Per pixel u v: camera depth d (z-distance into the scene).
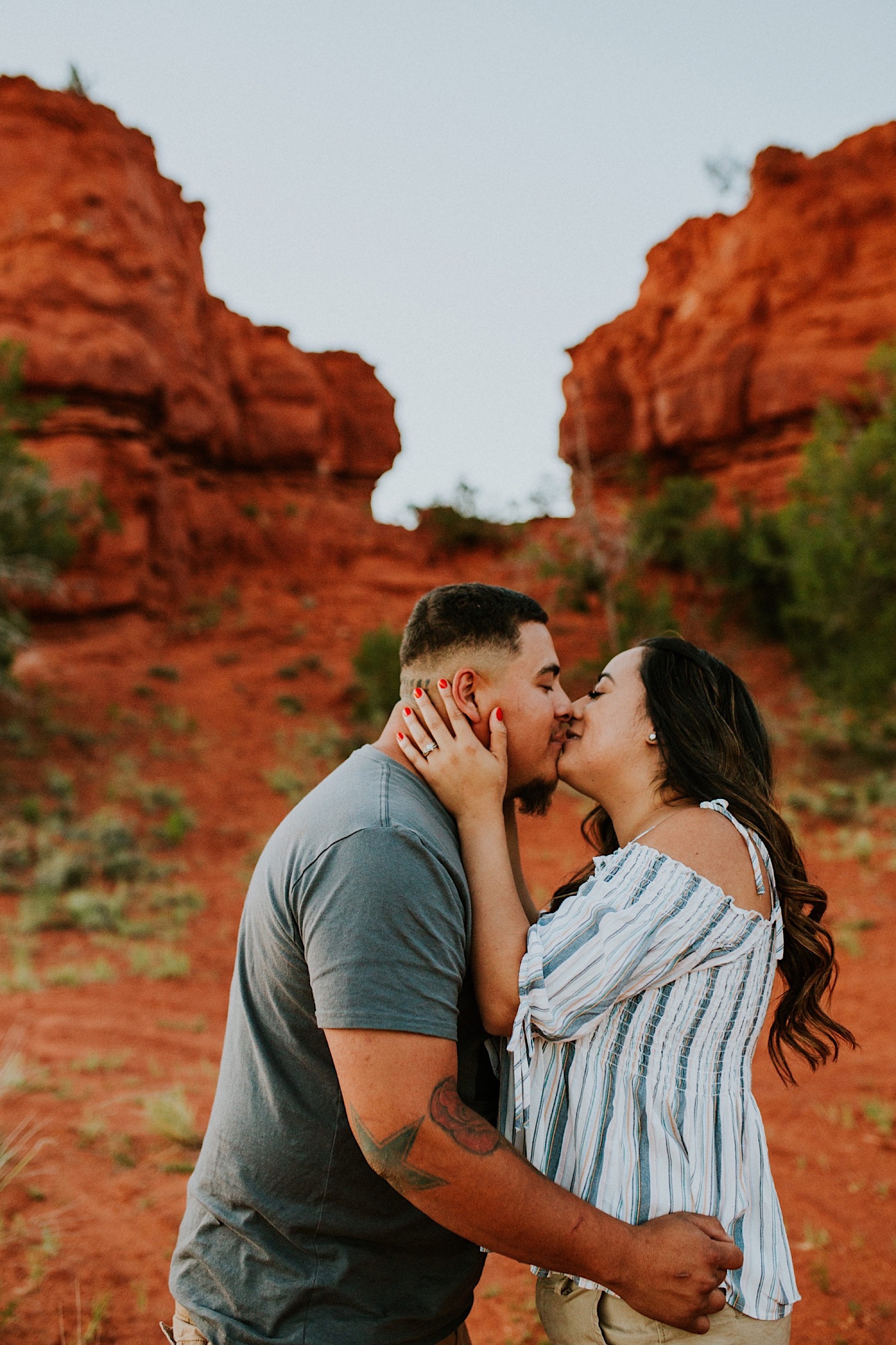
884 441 17.20
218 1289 1.55
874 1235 3.64
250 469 34.84
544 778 1.77
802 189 30.20
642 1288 1.38
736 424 30.03
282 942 1.45
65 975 8.02
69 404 24.64
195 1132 4.36
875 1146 4.49
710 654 1.82
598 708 1.76
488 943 1.51
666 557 26.44
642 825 1.72
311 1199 1.49
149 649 24.12
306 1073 1.48
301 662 24.78
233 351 34.81
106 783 16.36
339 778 1.56
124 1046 6.21
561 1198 1.36
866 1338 2.95
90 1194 3.77
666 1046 1.52
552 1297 1.60
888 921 9.06
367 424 40.00
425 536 37.78
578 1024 1.47
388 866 1.37
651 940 1.45
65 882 11.63
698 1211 1.47
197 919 10.65
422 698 1.65
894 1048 5.91
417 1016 1.33
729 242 32.09
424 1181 1.32
